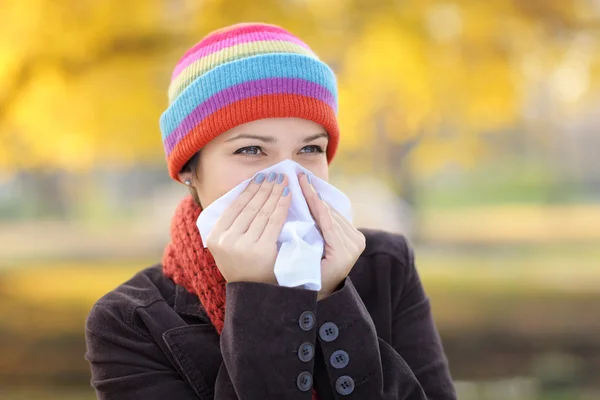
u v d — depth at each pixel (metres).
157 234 21.81
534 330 8.41
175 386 1.59
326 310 1.57
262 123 1.60
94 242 20.06
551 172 34.19
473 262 14.45
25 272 13.38
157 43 6.74
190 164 1.75
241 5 5.94
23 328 8.88
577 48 6.66
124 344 1.64
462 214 28.12
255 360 1.47
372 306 1.77
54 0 5.96
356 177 17.38
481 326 8.72
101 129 7.24
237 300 1.51
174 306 1.71
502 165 34.97
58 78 6.48
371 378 1.55
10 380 7.00
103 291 11.28
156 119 7.36
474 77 6.64
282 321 1.49
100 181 32.44
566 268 13.29
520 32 6.49
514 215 27.30
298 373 1.48
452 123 9.88
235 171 1.64
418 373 1.73
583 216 25.88
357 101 6.67
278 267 1.52
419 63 5.97
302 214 1.61
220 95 1.60
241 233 1.57
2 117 6.41
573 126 32.06
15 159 7.52
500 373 6.92
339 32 6.09
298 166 1.63
